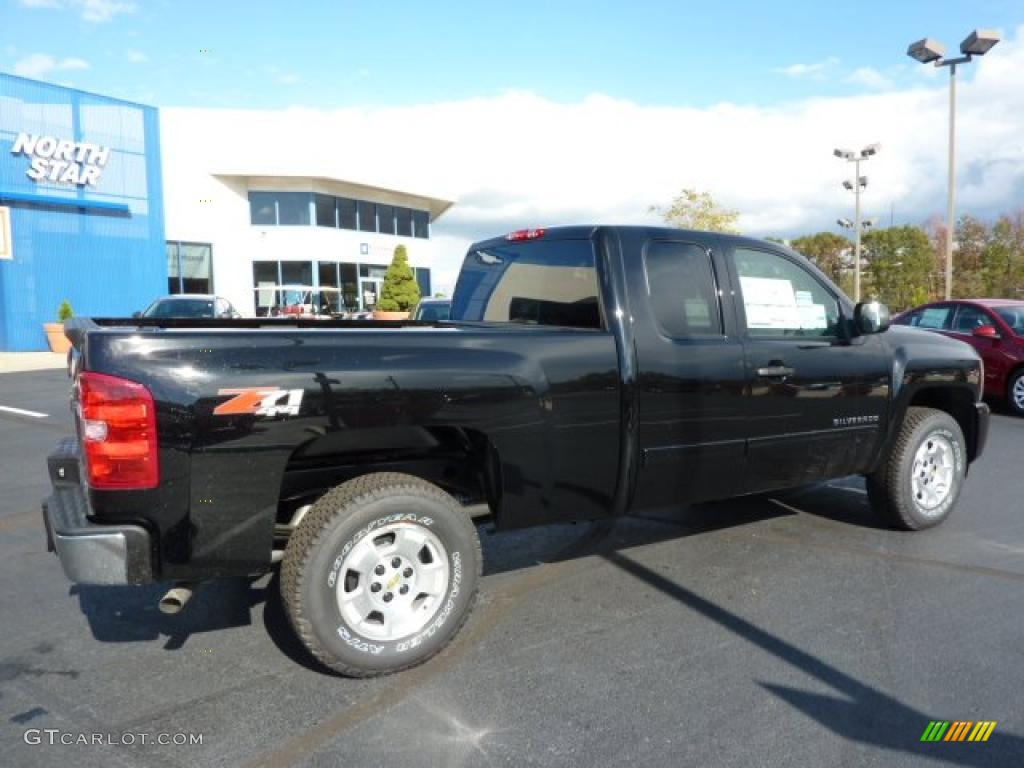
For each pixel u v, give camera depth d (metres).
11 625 3.88
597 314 3.94
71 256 25.08
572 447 3.70
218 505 2.95
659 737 2.81
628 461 3.87
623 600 4.13
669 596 4.18
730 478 4.29
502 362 3.47
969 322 11.18
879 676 3.26
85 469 2.93
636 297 3.96
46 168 24.05
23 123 23.53
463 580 3.41
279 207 35.28
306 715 3.00
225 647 3.62
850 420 4.75
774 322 4.48
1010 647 3.52
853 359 4.74
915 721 2.91
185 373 2.87
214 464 2.92
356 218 38.50
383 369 3.19
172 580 2.96
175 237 31.66
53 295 24.69
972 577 4.42
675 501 4.13
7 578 4.53
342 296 37.53
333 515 3.13
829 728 2.87
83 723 2.95
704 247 4.29
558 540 5.21
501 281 4.68
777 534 5.26
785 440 4.45
